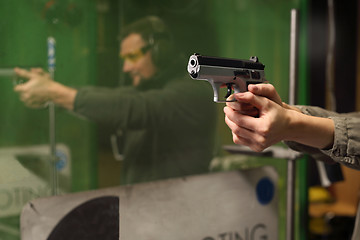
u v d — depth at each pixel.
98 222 1.17
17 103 1.05
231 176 1.43
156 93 1.28
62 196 1.11
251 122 0.79
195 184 1.35
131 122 1.24
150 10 1.25
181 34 1.33
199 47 1.37
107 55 1.19
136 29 1.23
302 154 1.26
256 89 0.80
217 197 1.40
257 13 1.50
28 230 1.07
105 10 1.17
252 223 1.50
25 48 1.05
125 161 1.24
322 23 2.52
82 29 1.14
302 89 1.65
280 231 1.63
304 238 1.70
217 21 1.41
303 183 1.67
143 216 1.24
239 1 1.45
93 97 1.17
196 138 1.38
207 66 0.82
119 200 1.20
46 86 1.09
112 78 1.20
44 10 1.07
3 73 1.02
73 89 1.14
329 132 0.85
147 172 1.29
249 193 1.48
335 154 0.86
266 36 1.54
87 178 1.18
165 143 1.31
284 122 0.79
